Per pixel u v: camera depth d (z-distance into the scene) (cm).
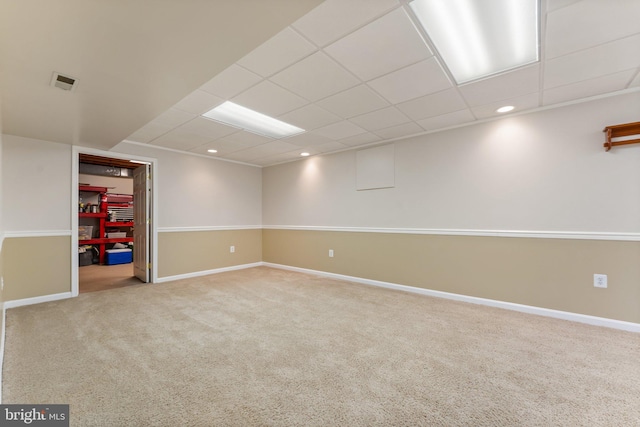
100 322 273
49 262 345
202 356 207
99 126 287
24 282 328
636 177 253
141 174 462
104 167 618
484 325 265
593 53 199
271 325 266
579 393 163
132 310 309
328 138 406
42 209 341
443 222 361
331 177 485
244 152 487
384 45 189
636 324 250
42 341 230
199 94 261
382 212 420
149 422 140
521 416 144
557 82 242
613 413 146
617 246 259
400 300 346
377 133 383
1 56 161
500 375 182
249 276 489
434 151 369
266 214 602
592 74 229
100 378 178
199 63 172
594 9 155
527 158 304
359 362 198
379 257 421
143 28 139
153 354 209
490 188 327
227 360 201
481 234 331
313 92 258
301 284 430
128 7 124
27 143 331
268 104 283
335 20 164
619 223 260
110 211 709
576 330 253
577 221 278
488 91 258
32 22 132
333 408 151
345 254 463
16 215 323
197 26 138
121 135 319
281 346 223
